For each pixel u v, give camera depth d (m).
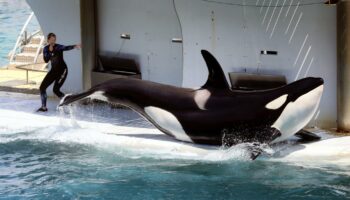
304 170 25.64
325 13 30.23
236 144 28.30
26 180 25.09
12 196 23.50
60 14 39.09
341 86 29.89
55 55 35.00
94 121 33.53
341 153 27.12
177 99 29.30
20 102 37.91
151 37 36.59
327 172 25.38
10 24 75.19
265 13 31.59
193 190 23.83
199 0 33.12
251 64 32.50
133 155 28.00
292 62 31.41
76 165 26.75
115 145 29.39
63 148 29.05
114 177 25.30
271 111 27.56
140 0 36.62
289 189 23.70
